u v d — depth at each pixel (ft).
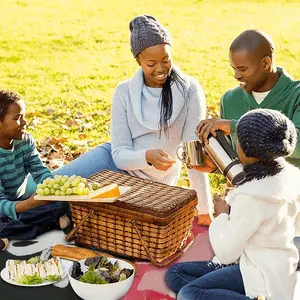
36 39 34.42
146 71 12.45
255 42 11.36
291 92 11.67
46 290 10.25
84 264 10.53
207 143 11.30
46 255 11.27
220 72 29.09
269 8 42.32
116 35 35.65
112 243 11.31
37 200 11.51
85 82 27.40
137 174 12.97
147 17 12.44
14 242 11.98
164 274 10.78
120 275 10.02
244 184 9.15
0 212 11.93
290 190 9.09
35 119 21.84
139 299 10.07
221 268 9.93
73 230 11.71
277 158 9.16
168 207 10.69
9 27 36.96
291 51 32.30
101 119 22.34
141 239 10.89
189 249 11.75
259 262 9.23
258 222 9.01
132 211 10.80
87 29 36.86
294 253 9.42
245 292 9.36
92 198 10.87
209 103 24.34
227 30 36.78
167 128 12.85
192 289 9.54
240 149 9.32
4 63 30.07
